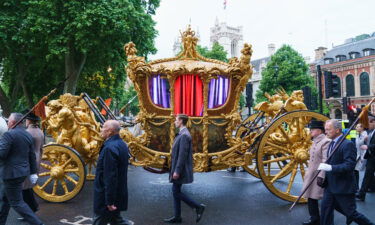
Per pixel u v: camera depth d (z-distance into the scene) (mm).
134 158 6723
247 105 16000
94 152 7320
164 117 6590
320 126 5277
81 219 5652
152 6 18375
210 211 6141
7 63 18375
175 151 5230
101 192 3938
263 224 5398
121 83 22781
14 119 4836
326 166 4207
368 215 6008
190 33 7281
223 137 6711
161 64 6703
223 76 6730
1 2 15141
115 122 4145
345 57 55562
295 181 9078
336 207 4445
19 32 15086
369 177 7012
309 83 40531
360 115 4500
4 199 4793
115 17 14578
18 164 4520
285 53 41031
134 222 5453
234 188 8141
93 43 15055
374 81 49812
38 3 14391
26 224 5395
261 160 6477
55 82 19859
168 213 5957
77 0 14688
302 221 5559
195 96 6613
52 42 14641
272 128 6516
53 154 6668
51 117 6930
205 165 6402
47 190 7746
